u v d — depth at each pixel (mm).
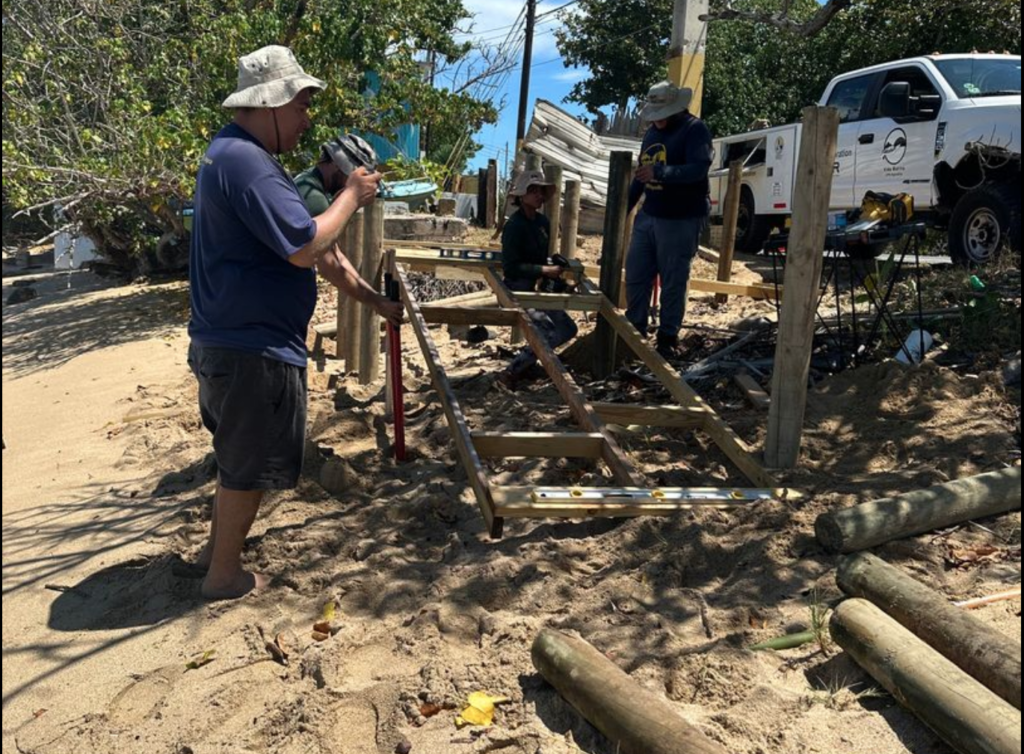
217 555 3758
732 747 2572
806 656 3012
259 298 3500
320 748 2771
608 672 2742
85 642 3545
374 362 6934
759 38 24750
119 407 7773
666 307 6605
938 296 7359
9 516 5148
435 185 16125
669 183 6242
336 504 4566
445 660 3127
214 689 3141
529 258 6609
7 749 2955
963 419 4801
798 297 4324
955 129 9125
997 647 2643
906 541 3633
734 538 3795
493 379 6434
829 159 4191
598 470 4762
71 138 12852
